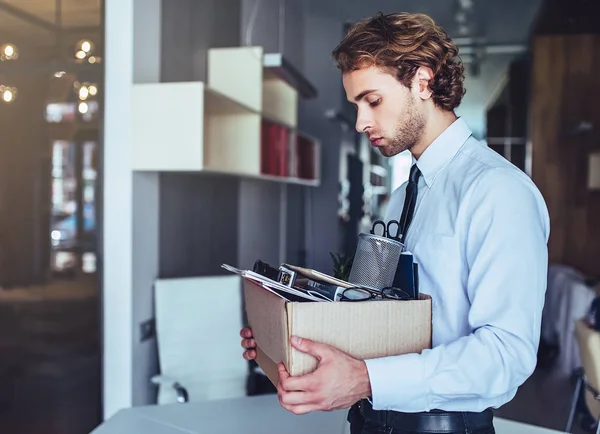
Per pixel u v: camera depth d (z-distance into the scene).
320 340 0.92
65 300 2.75
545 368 4.44
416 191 1.13
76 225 2.72
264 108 4.05
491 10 5.77
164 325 2.79
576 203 5.62
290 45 5.73
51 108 2.75
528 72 6.41
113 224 2.66
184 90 2.53
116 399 2.70
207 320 2.89
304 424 1.96
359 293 0.96
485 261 0.93
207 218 3.61
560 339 4.53
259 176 3.36
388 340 0.95
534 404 3.78
